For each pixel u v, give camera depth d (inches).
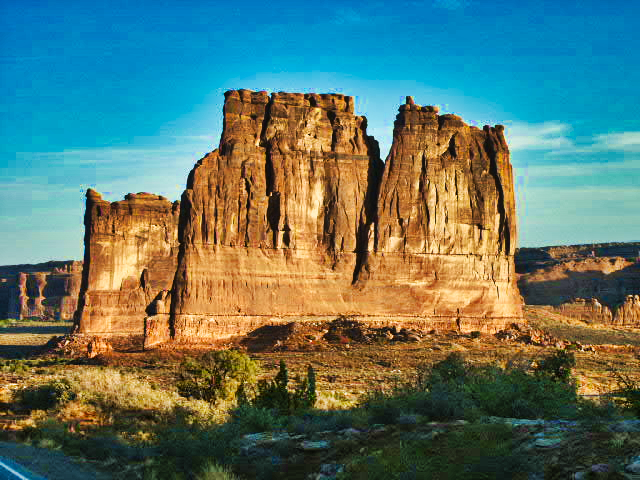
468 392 837.2
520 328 3395.7
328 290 3289.9
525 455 572.4
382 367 2568.9
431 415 786.2
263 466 721.0
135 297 3759.8
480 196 3484.3
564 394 807.7
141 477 770.2
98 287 3727.9
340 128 3437.5
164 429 1143.6
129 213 3831.2
